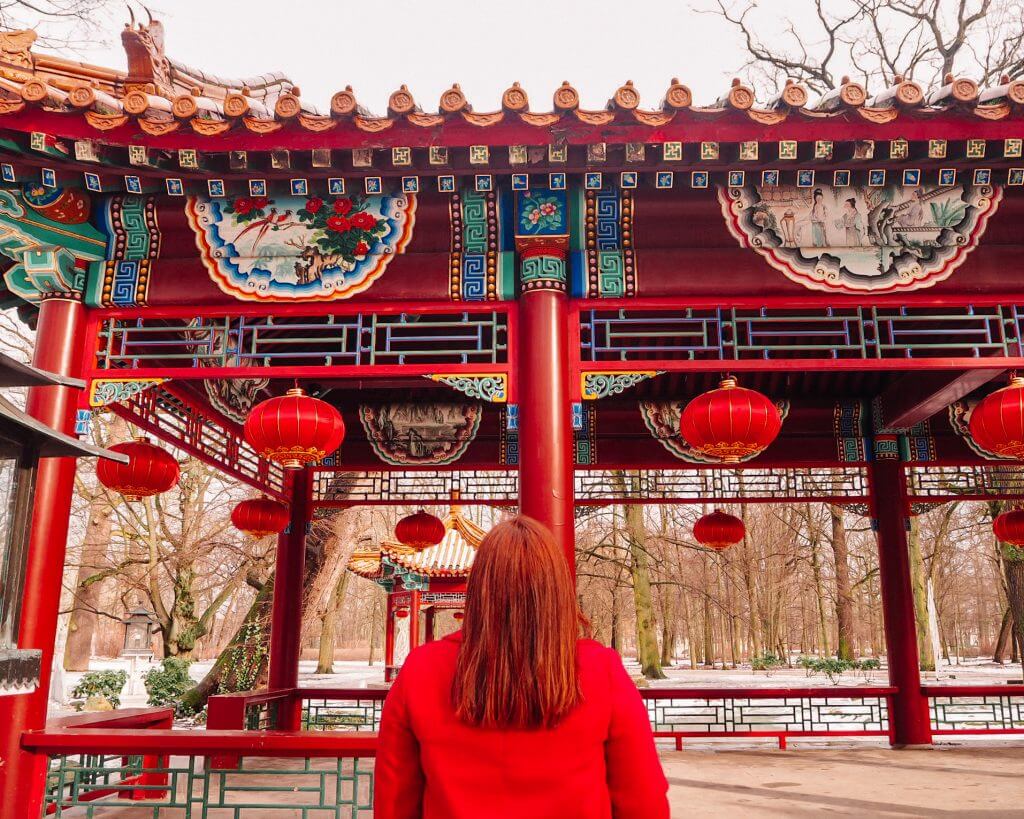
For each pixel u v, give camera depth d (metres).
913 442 10.38
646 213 5.73
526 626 1.72
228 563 21.77
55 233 5.77
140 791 7.11
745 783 7.88
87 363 5.89
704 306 5.81
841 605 25.94
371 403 10.44
